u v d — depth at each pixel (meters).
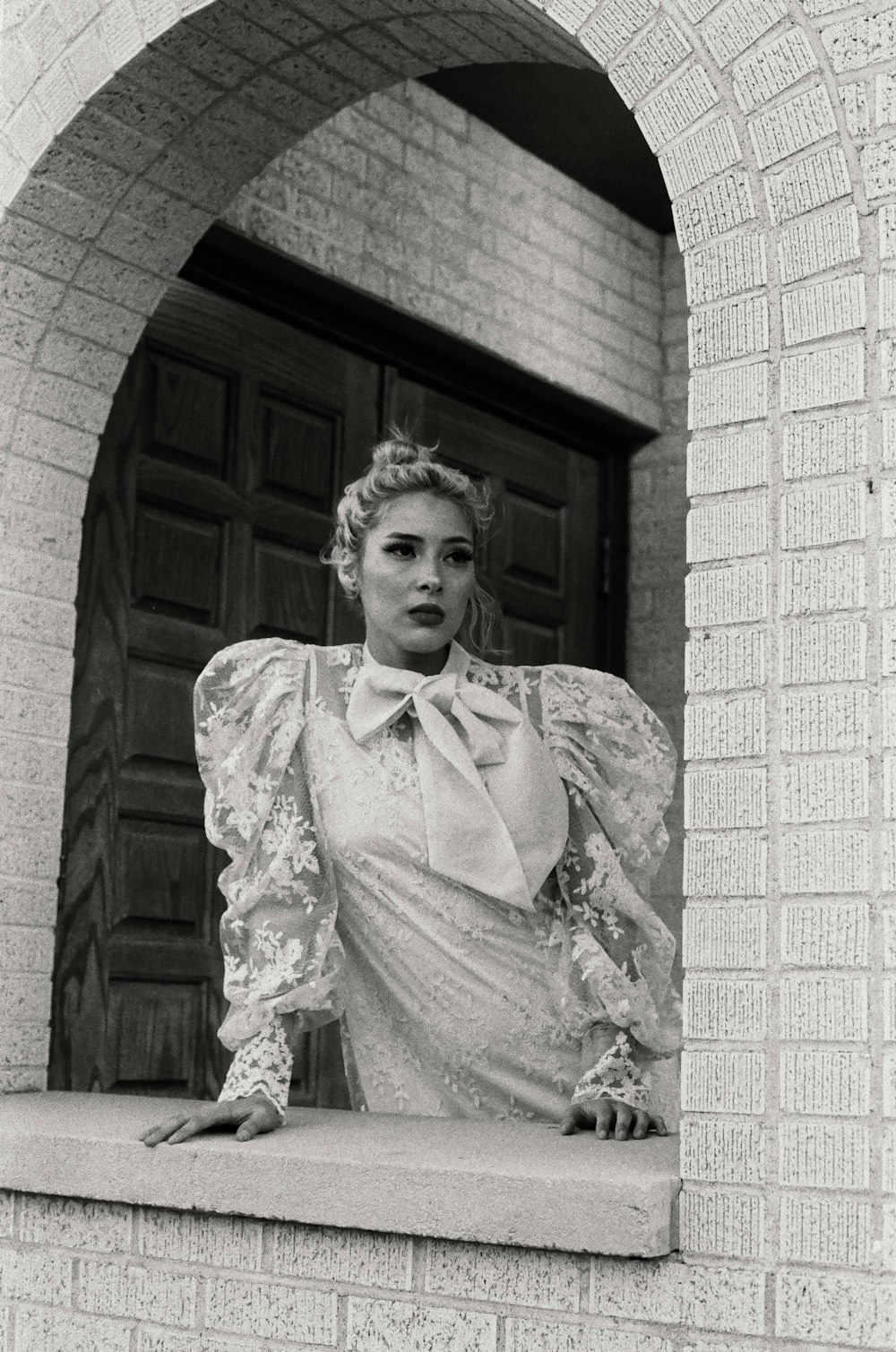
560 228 4.28
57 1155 1.98
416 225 3.78
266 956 1.99
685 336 4.61
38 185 2.48
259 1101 1.91
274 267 3.45
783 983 1.54
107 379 2.69
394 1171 1.68
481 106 3.97
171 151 2.54
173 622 3.28
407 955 2.03
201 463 3.36
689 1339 1.53
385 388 3.84
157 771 3.23
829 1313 1.46
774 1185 1.51
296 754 2.05
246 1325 1.82
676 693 4.49
